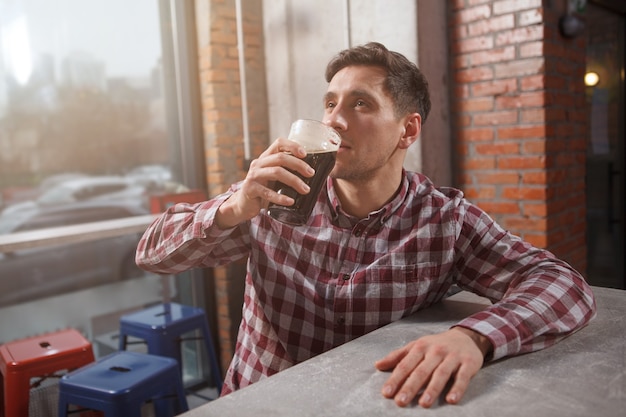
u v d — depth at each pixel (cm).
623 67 347
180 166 338
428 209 129
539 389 77
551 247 258
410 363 81
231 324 334
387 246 126
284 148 100
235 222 113
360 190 125
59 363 208
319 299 123
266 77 327
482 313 96
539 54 246
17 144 309
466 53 270
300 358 125
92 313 364
